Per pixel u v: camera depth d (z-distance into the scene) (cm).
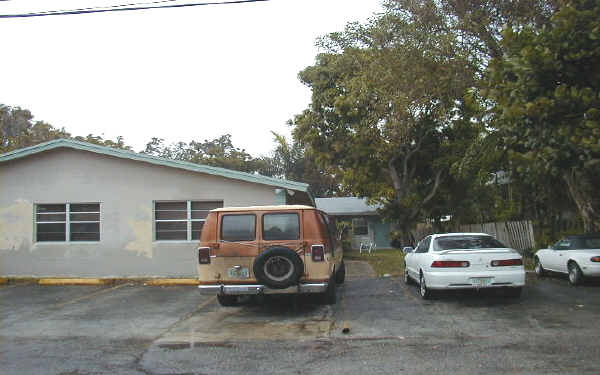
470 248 1118
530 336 771
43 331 907
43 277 1608
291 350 738
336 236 1411
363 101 2058
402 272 1725
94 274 1600
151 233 1594
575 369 602
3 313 1095
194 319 996
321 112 2622
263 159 5231
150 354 735
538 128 944
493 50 1509
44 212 1645
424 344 747
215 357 709
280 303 1152
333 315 995
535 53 941
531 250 1944
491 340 756
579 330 800
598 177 1453
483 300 1105
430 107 1983
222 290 1010
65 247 1616
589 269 1259
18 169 1648
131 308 1134
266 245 1011
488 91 1093
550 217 1989
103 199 1617
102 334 877
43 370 659
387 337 799
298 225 1020
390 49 1582
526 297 1131
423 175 2789
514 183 1938
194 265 1573
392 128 2012
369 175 2697
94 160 1630
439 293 1164
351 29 2108
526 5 1375
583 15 934
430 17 1512
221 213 1038
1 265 1627
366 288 1359
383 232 3488
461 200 2725
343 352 717
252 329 891
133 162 1617
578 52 930
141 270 1588
